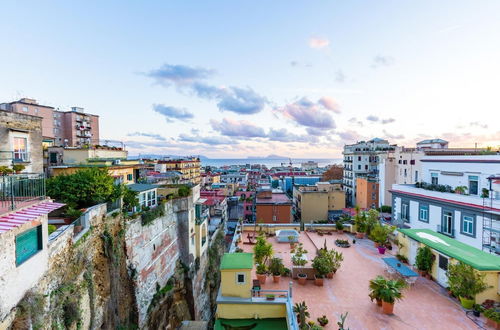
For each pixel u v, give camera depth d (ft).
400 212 101.14
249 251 71.05
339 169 344.08
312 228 90.74
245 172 512.63
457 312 42.39
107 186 57.57
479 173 76.38
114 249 55.16
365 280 54.03
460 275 43.62
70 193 54.49
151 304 68.85
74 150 97.66
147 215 68.64
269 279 55.57
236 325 44.29
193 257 95.04
